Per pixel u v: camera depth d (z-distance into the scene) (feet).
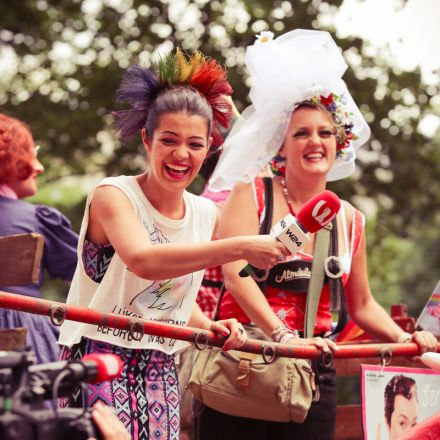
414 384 16.35
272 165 17.02
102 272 13.93
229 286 15.75
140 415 13.73
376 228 55.88
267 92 16.88
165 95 14.02
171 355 14.57
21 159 18.66
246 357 15.55
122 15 53.31
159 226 14.07
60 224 18.93
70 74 53.11
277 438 16.14
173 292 14.30
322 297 16.35
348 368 19.76
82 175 52.42
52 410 8.64
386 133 51.62
